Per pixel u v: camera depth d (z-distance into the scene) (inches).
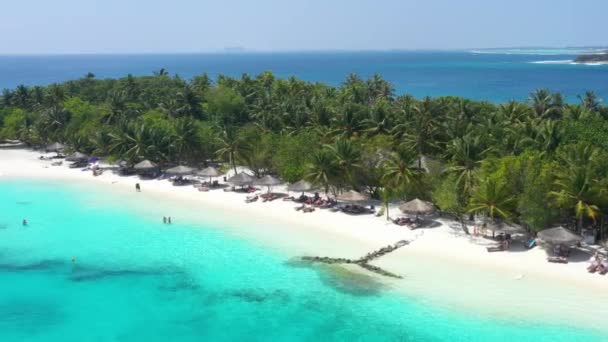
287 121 3496.6
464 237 2071.9
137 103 4677.7
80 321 1552.7
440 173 2311.8
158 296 1694.1
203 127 3535.9
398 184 2343.8
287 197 2723.9
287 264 1895.9
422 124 2763.3
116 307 1631.4
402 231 2165.4
